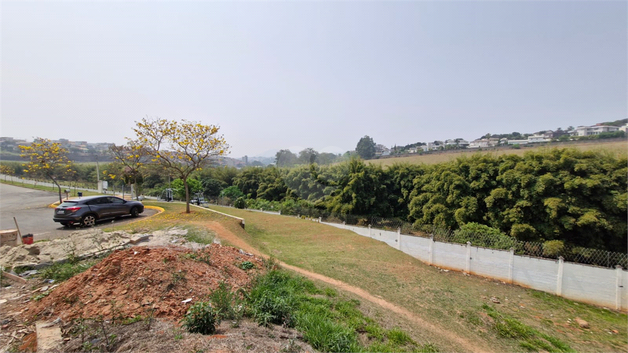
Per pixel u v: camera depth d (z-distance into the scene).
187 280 4.72
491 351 5.77
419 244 12.96
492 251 10.94
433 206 17.58
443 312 7.53
